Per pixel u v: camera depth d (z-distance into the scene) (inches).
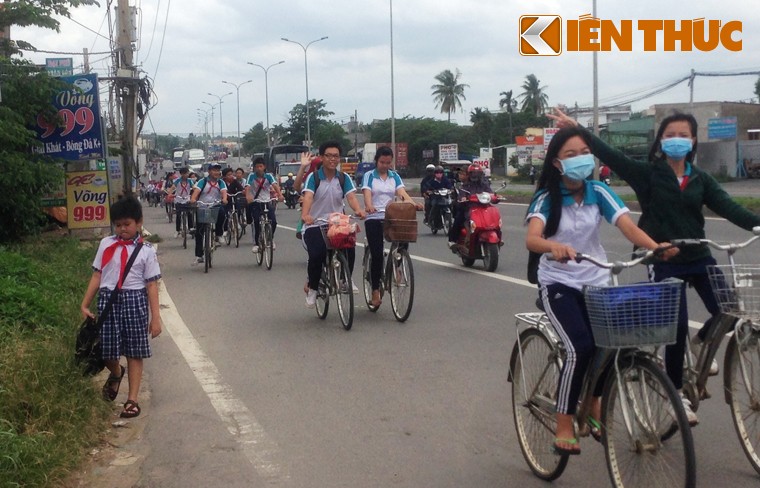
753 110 2495.1
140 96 901.2
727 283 174.2
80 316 335.0
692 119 201.3
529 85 3619.6
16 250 587.2
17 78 646.5
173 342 345.4
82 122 714.2
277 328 370.9
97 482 195.2
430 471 198.5
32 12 637.9
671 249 168.4
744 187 1679.4
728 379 190.5
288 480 194.7
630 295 152.9
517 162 2787.9
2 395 216.2
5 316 305.3
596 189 175.9
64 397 227.5
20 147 675.4
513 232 797.2
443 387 269.4
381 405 251.8
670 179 201.8
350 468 201.5
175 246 786.8
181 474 199.5
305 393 266.7
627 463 164.2
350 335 351.6
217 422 238.4
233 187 768.9
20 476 178.9
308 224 369.4
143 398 263.4
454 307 410.9
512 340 333.4
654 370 156.3
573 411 169.8
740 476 187.6
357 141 3494.1
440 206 800.3
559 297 171.9
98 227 758.5
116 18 844.6
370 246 386.3
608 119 3644.2
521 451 204.7
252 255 685.9
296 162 1825.8
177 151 3545.8
